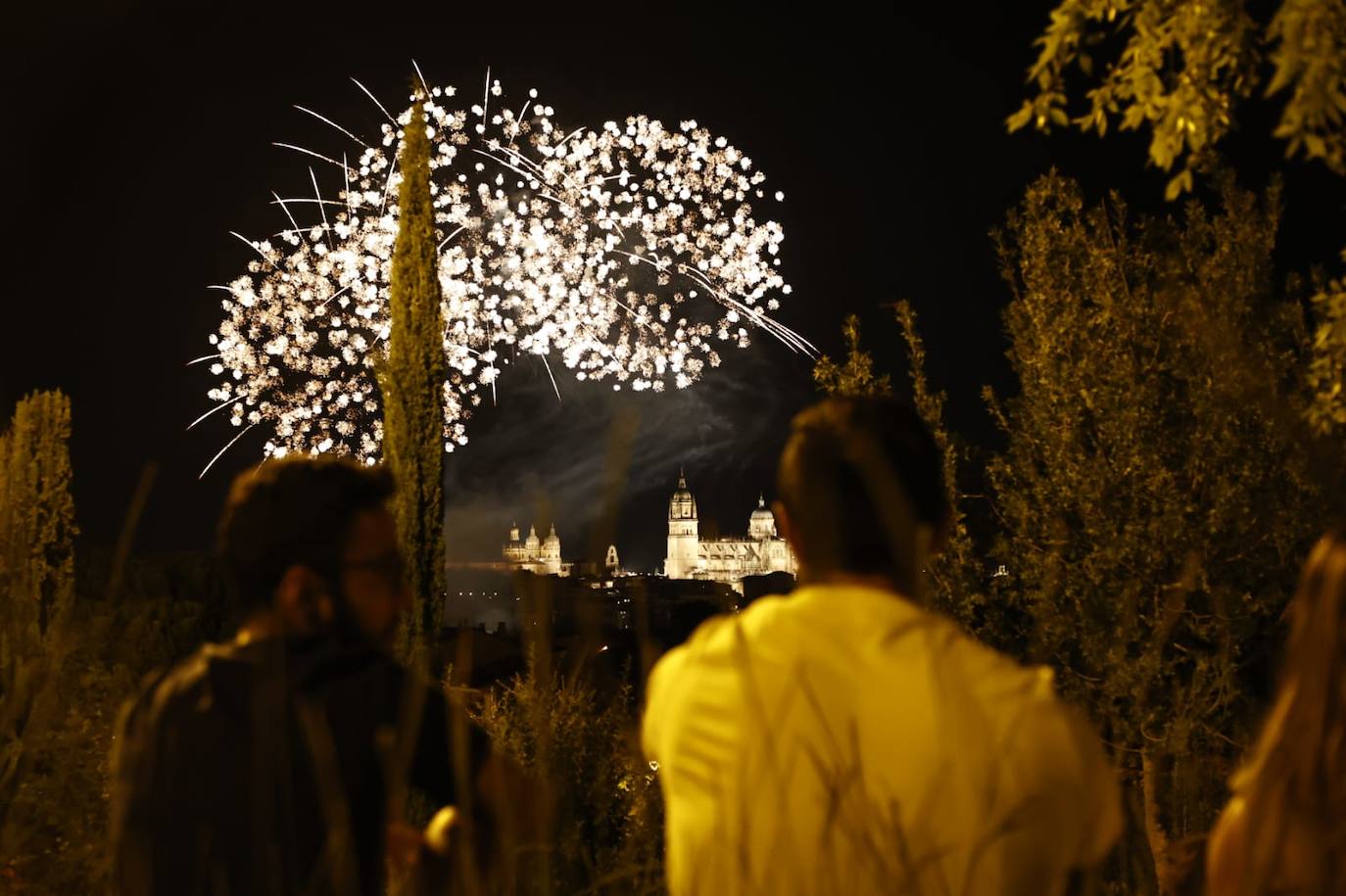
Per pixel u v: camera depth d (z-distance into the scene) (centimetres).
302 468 192
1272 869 157
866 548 165
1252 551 527
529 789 182
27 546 408
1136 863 281
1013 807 144
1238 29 361
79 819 281
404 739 174
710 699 160
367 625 190
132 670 545
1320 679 158
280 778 174
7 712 269
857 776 143
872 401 174
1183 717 443
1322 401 404
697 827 156
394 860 182
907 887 140
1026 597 556
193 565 893
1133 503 529
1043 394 570
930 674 151
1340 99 301
